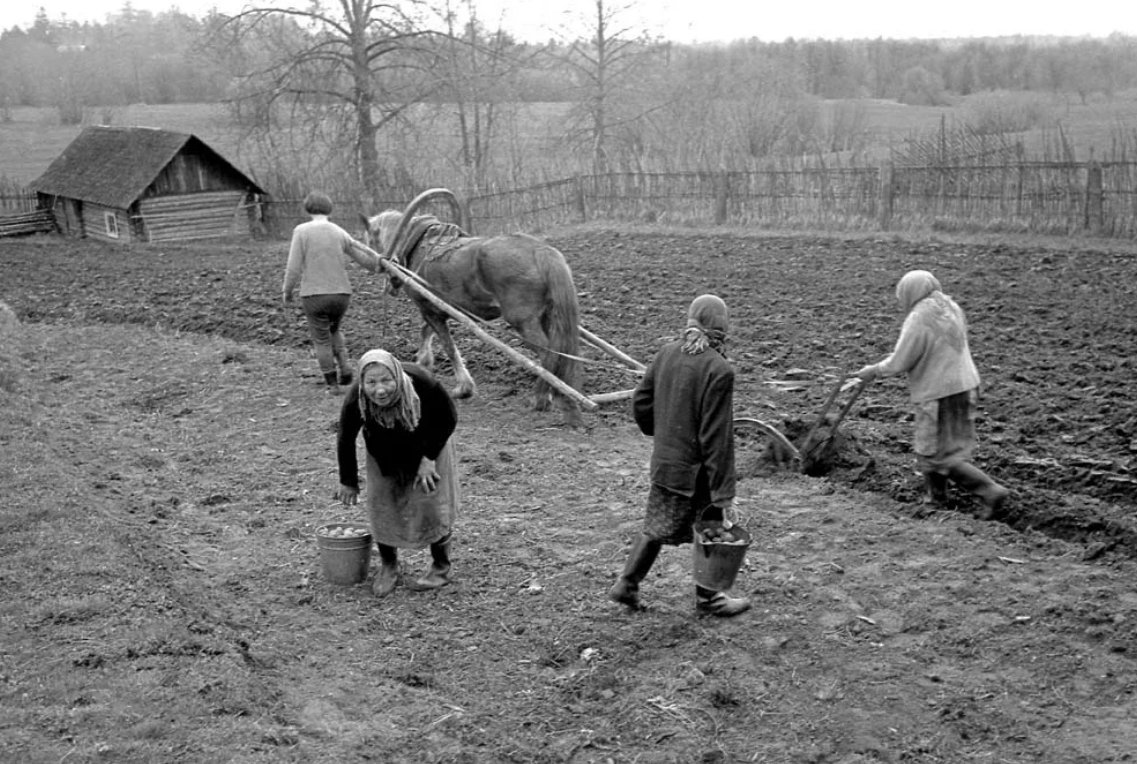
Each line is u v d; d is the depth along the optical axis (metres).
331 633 6.22
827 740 5.04
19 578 6.60
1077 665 5.50
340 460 6.46
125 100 57.25
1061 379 10.87
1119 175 19.62
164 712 5.11
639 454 9.40
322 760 4.89
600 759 4.95
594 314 15.23
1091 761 4.74
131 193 29.22
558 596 6.61
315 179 32.22
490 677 5.72
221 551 7.50
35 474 8.67
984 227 21.06
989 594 6.31
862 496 8.08
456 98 36.09
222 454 9.77
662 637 6.07
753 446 9.26
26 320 17.17
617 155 38.81
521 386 11.75
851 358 12.20
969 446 7.54
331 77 34.44
